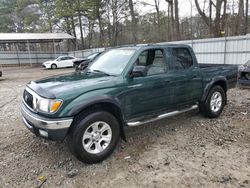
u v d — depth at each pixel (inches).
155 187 119.3
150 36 1353.3
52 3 1699.1
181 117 220.8
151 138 176.1
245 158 145.3
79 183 124.2
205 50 633.6
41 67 1222.3
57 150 159.6
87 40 1742.1
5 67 1296.8
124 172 132.8
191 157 147.5
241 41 546.0
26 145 168.7
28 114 139.6
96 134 141.7
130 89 153.9
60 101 128.0
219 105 219.8
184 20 1405.0
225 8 882.8
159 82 169.5
